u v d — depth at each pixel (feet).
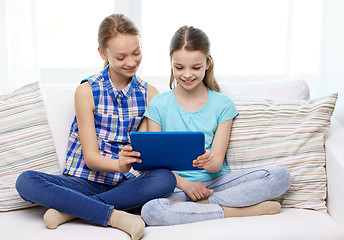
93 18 8.08
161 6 7.98
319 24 7.75
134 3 7.97
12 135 5.44
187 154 4.86
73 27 8.09
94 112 5.56
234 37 8.02
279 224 4.51
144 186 4.95
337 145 5.18
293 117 5.55
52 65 8.14
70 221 4.80
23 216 4.92
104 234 4.40
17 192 5.17
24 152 5.41
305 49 7.80
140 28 8.02
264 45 8.02
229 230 4.37
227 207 4.87
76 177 5.39
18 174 5.31
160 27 8.02
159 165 5.09
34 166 5.39
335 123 5.79
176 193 5.35
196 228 4.42
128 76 5.45
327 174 5.16
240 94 6.05
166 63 8.11
